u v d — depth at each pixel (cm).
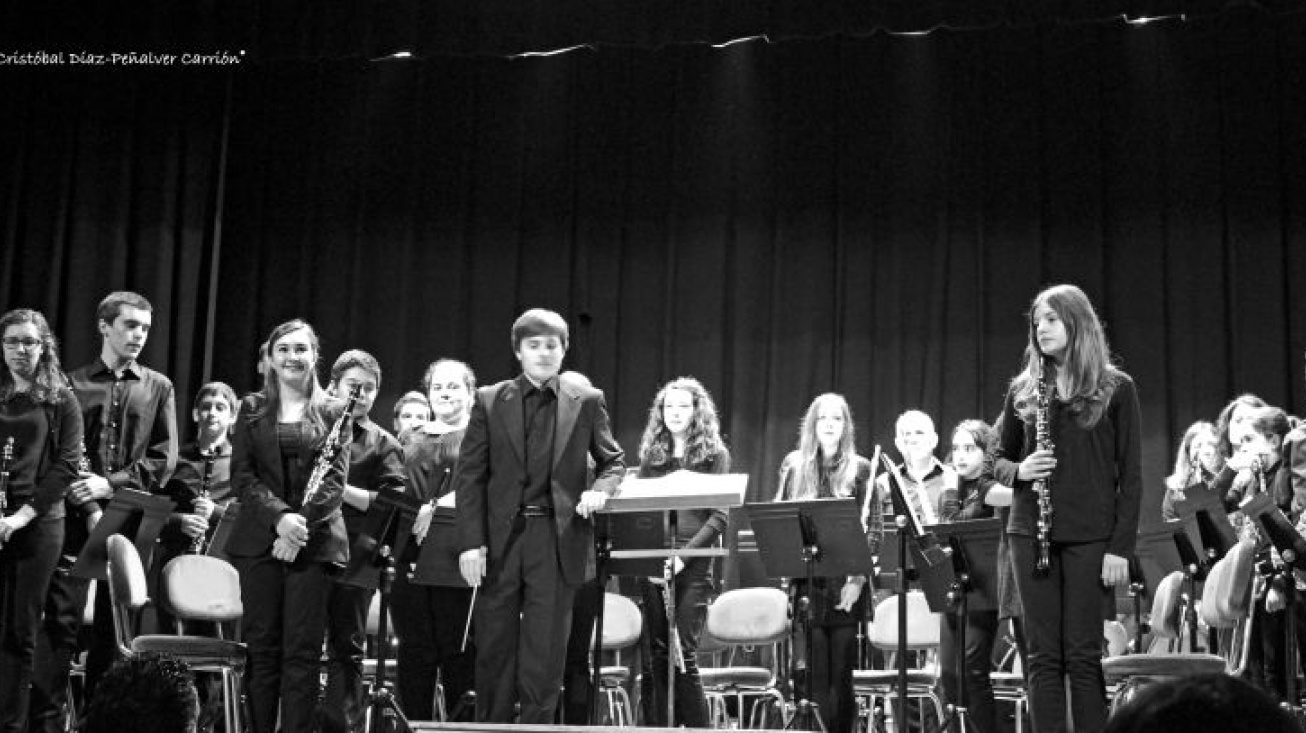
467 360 838
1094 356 401
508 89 854
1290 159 766
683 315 817
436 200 852
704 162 826
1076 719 386
